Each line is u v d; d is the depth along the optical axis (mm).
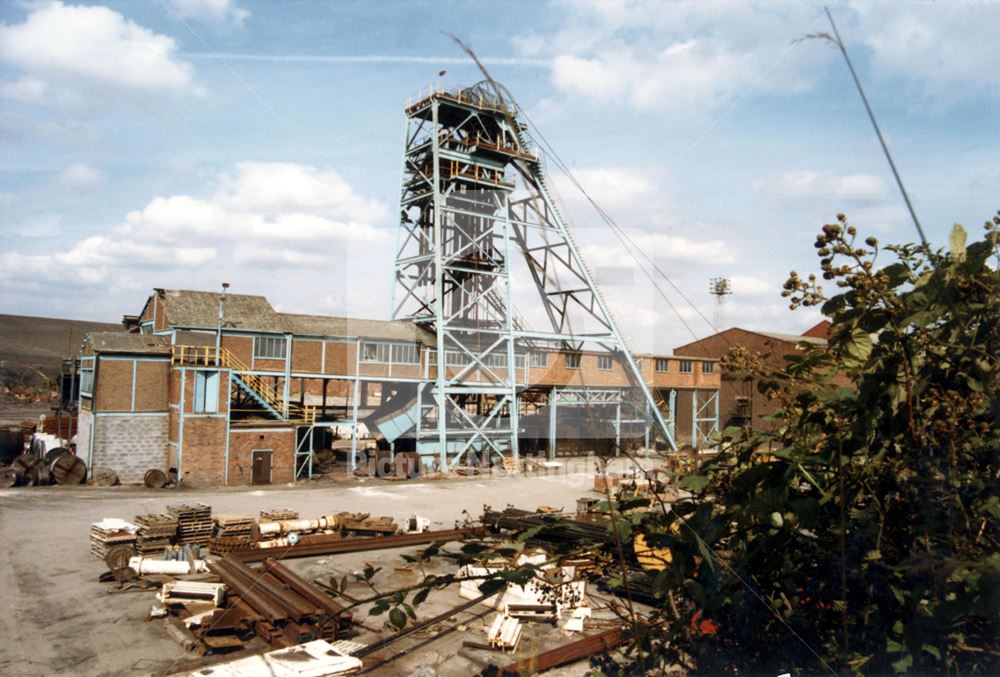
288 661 6492
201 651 9977
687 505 2375
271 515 19797
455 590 12188
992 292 2104
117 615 11844
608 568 2598
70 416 34438
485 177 28391
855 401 2209
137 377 28453
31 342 66250
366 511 22422
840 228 2139
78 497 24297
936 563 1907
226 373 28531
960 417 2139
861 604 2256
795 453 2193
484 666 9000
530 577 2246
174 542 17516
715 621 2441
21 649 10211
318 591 10906
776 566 2328
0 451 34094
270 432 29188
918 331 2188
